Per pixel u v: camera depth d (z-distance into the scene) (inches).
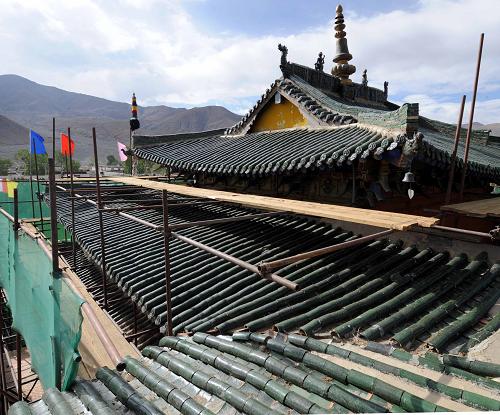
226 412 156.9
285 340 188.5
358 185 301.1
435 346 165.9
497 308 195.9
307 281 244.8
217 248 323.9
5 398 418.9
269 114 453.7
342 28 520.4
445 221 276.4
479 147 480.7
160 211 461.1
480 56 282.7
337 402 146.2
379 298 214.5
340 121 359.3
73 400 173.6
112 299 379.2
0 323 385.7
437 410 129.6
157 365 203.9
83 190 484.1
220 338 205.3
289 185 372.8
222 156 398.6
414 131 232.2
